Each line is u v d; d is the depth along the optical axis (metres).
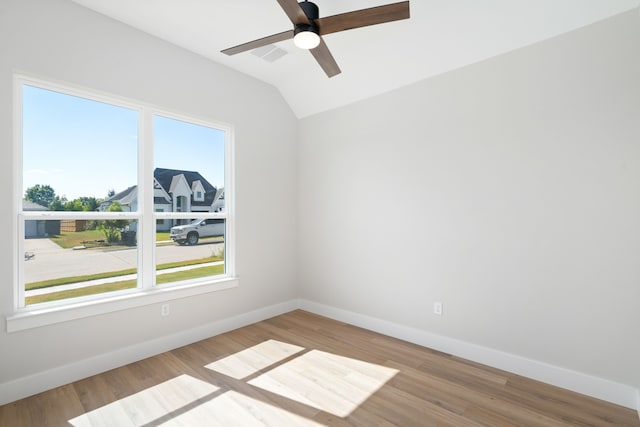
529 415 1.95
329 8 2.41
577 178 2.19
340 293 3.67
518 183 2.43
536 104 2.34
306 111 3.97
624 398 2.03
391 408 2.03
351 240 3.56
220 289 3.25
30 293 2.21
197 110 3.09
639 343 1.99
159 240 2.88
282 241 3.94
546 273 2.31
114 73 2.54
